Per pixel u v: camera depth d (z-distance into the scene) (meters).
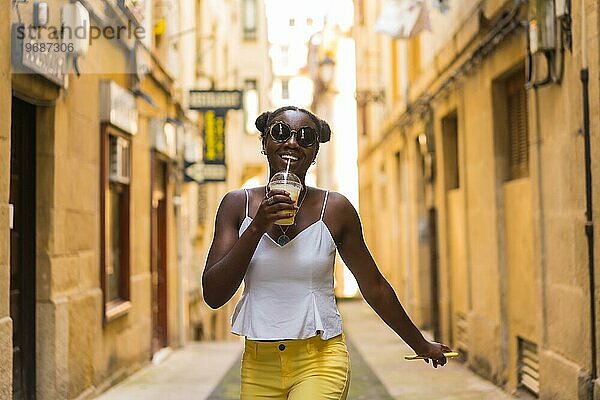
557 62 6.43
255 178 26.92
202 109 14.38
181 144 13.55
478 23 9.02
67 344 7.00
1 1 5.25
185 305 13.86
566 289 6.33
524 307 7.80
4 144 5.27
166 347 12.21
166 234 12.40
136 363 9.81
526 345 7.92
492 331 8.74
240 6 26.33
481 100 9.22
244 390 2.88
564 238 6.38
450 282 11.56
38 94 6.43
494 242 8.71
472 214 9.80
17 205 6.57
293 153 2.88
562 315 6.44
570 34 6.11
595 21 5.53
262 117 3.06
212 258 2.83
